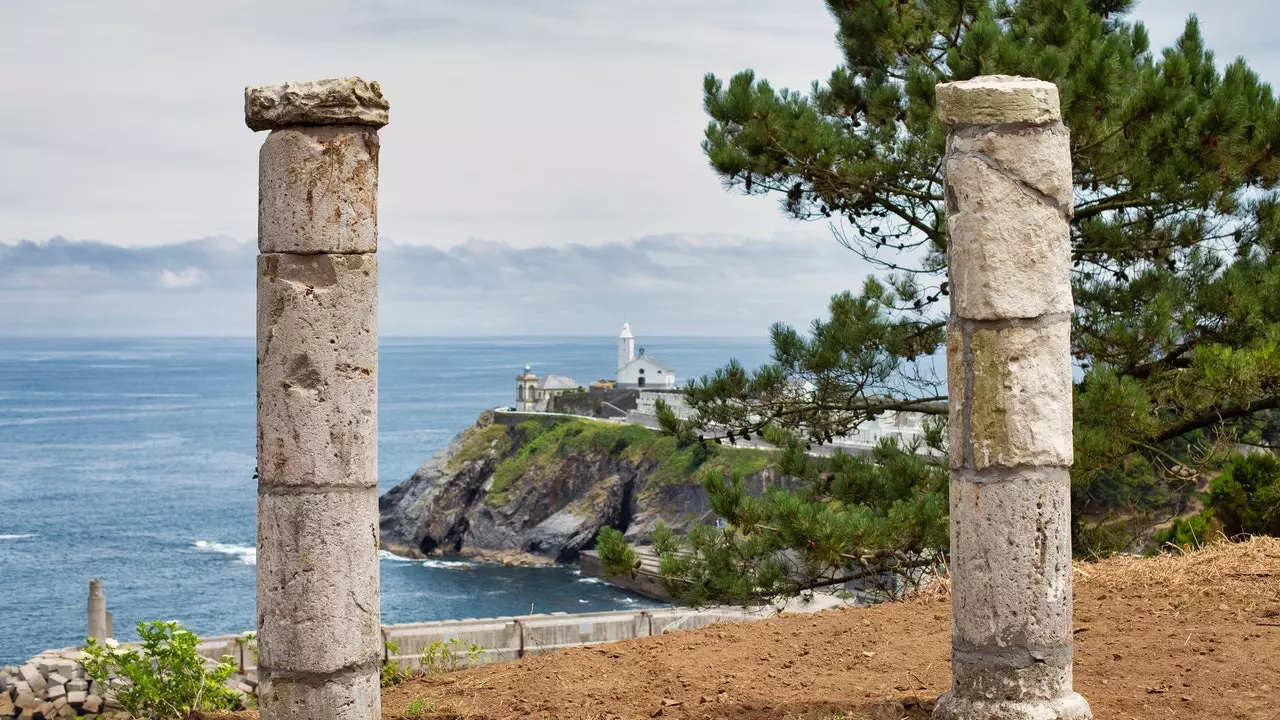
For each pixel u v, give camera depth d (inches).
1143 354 634.2
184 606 2060.8
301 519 273.4
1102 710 283.4
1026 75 594.6
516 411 3326.8
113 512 3179.1
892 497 633.6
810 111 666.8
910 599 431.2
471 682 353.4
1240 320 613.9
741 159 666.2
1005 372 255.4
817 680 319.0
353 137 275.6
